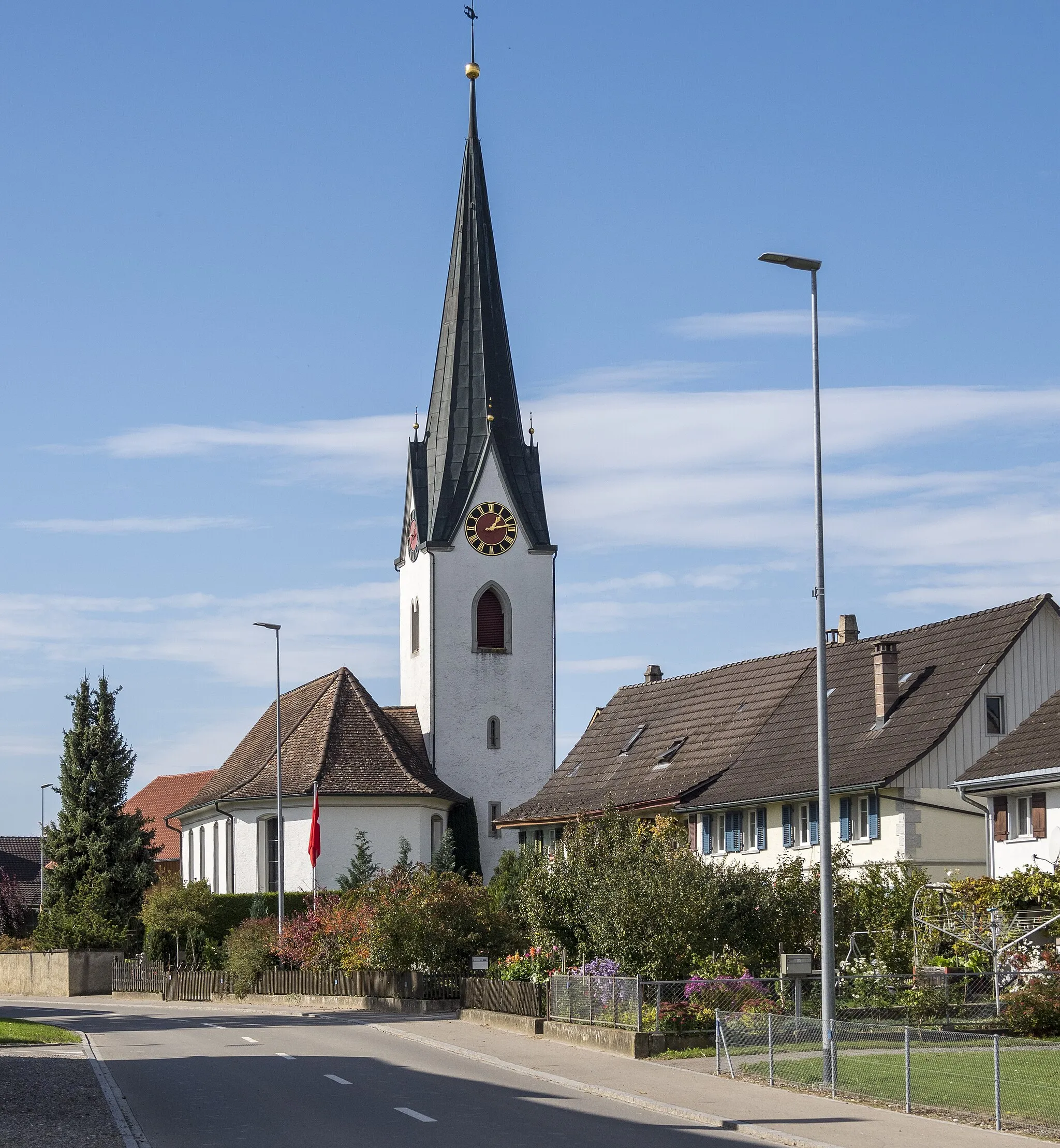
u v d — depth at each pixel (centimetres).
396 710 8494
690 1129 2028
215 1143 1909
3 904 9650
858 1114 2097
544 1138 1936
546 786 7050
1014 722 4753
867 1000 3195
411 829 7500
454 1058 3055
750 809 5362
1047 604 4841
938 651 5150
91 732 7775
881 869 4216
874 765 4784
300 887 7381
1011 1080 2319
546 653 8456
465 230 8819
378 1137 1955
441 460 8550
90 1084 2605
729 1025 2997
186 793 11844
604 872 3566
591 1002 3269
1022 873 3597
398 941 4522
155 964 6469
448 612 8381
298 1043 3441
